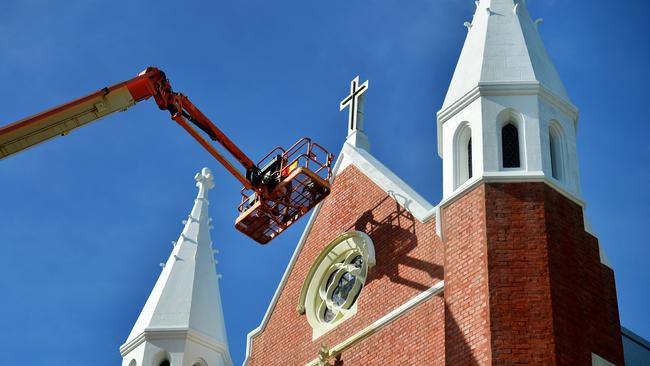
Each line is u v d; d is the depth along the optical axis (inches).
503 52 1293.1
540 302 1076.5
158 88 1596.9
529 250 1118.4
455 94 1283.2
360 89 1576.0
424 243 1296.8
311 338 1376.7
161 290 1501.0
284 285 1485.0
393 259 1323.8
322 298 1408.7
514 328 1059.3
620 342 1119.0
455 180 1231.5
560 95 1267.2
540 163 1192.2
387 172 1422.2
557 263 1114.1
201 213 1615.4
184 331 1444.4
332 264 1425.9
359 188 1450.5
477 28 1353.3
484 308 1082.7
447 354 1092.5
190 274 1519.4
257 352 1462.8
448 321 1115.3
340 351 1311.5
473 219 1164.5
